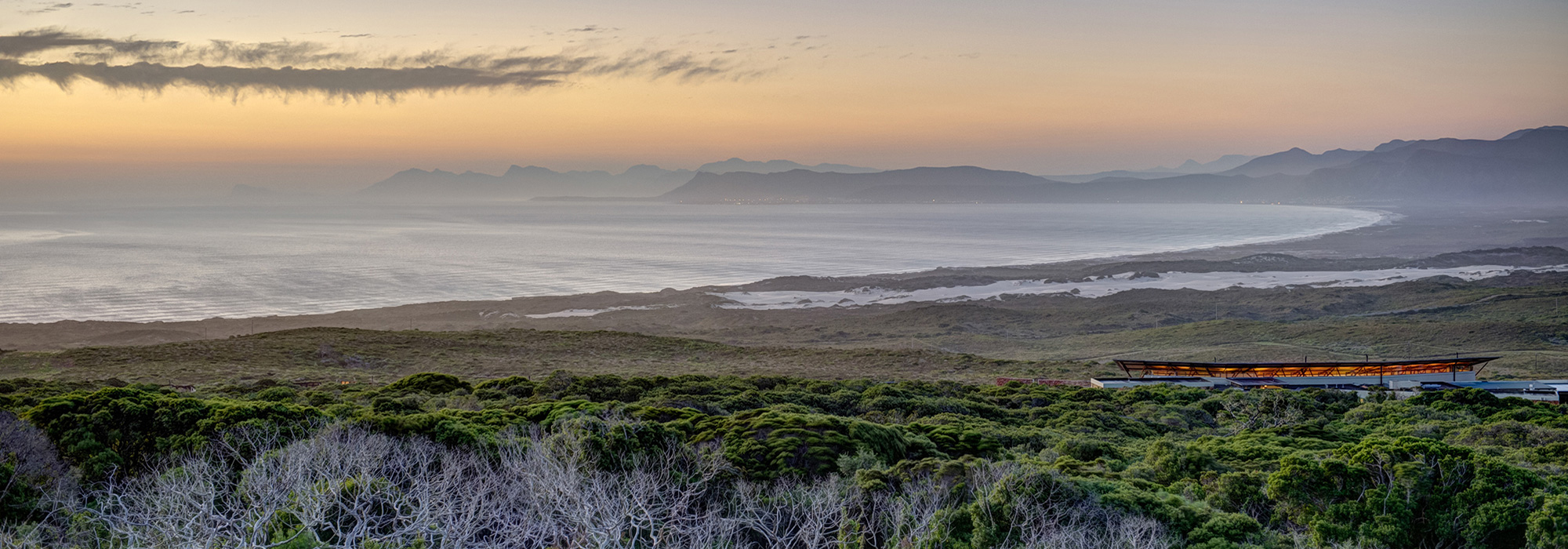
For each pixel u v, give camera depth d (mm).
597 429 22766
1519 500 19266
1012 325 147250
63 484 19750
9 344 124938
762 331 144375
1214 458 25859
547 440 22250
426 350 78250
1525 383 54656
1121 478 23422
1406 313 147125
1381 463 20859
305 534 16203
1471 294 160125
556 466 19375
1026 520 18766
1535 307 139750
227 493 18188
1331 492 20734
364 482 18125
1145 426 39156
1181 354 106812
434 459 22094
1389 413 39969
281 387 43562
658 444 22875
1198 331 123812
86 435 22141
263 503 16234
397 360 72000
